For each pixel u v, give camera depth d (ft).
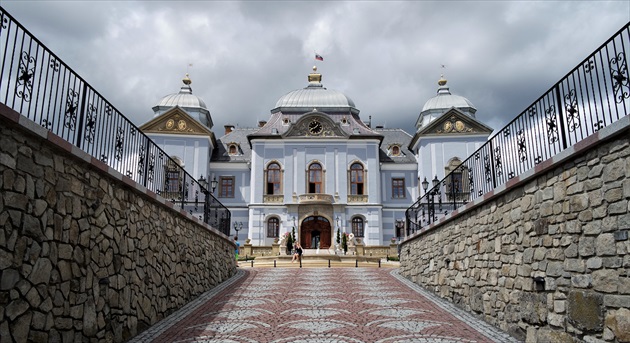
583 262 20.86
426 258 48.60
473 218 34.88
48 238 19.34
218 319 33.24
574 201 21.54
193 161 144.36
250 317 33.99
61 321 20.06
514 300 27.61
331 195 142.31
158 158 37.81
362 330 29.84
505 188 28.48
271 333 29.04
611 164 19.03
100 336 23.47
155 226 32.45
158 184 37.83
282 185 144.77
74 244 21.38
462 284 36.96
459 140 144.77
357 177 146.61
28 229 18.02
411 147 159.22
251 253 116.98
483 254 32.71
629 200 17.99
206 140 146.41
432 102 159.94
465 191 42.70
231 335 28.53
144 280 29.91
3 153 16.76
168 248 35.22
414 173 153.48
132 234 28.22
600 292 19.67
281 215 141.69
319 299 42.09
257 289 48.73
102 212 24.31
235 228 133.08
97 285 23.38
